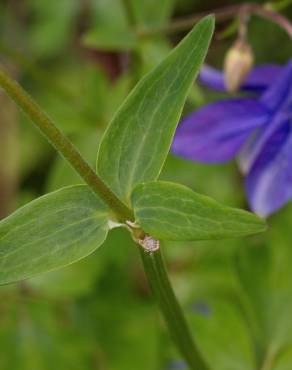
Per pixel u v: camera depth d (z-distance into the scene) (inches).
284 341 12.7
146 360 15.2
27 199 16.9
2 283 8.8
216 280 15.1
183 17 16.9
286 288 12.9
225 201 15.7
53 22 18.4
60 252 8.9
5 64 17.5
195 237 8.6
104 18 18.1
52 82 15.7
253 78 12.0
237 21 12.3
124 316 15.5
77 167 8.6
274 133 11.4
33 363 15.1
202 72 12.3
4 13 18.9
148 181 8.9
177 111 8.8
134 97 8.9
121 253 15.6
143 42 14.4
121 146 8.9
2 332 15.1
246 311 12.9
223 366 12.7
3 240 8.8
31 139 17.7
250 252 13.1
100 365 15.2
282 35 16.2
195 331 12.8
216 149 11.5
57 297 15.2
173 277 15.2
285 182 11.5
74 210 8.9
